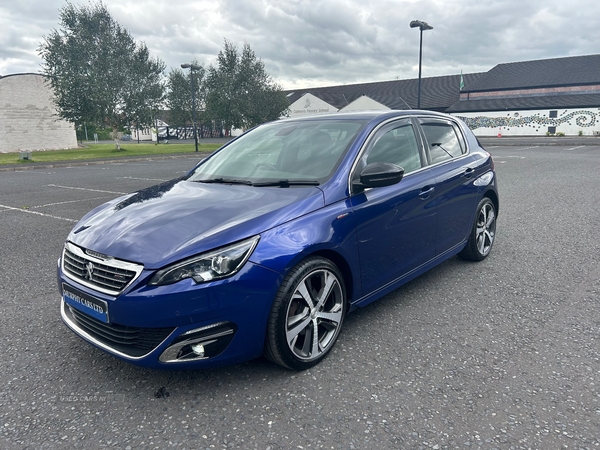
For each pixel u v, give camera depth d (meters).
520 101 46.72
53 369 2.75
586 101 43.19
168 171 16.31
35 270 4.67
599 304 3.51
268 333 2.47
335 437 2.09
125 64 33.78
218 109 44.12
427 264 3.71
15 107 36.78
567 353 2.79
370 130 3.33
